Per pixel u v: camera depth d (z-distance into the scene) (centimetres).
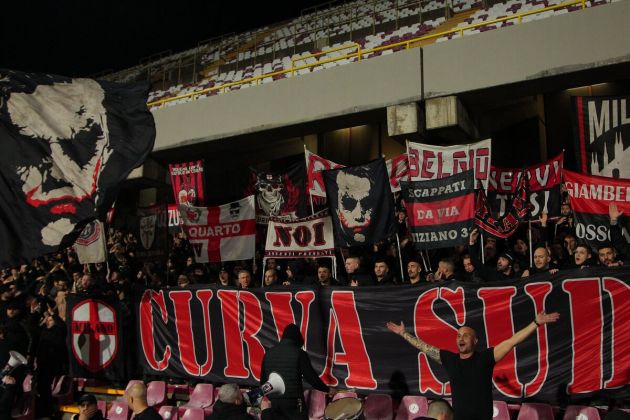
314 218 810
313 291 729
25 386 923
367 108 1278
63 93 776
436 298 656
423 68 1225
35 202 748
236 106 1487
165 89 2305
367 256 888
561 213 832
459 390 458
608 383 566
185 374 814
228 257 893
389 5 2052
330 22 2203
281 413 541
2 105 788
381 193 771
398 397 686
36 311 972
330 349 707
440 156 830
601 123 706
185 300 828
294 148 1644
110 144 745
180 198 1230
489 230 755
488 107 1286
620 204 656
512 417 620
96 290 920
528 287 612
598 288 581
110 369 873
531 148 1331
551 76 1092
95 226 912
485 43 1168
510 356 611
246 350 771
